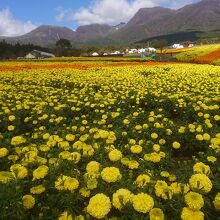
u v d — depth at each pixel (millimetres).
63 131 7906
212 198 3924
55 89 15469
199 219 3111
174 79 19234
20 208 3518
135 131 7738
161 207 3609
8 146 6340
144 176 4113
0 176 3881
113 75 20922
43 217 3635
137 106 12023
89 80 18406
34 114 9953
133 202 3338
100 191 3924
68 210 3666
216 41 133000
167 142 7512
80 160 5207
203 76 20547
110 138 5957
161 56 53938
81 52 121188
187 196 3270
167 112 11578
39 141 7152
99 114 10383
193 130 7344
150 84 16734
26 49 126500
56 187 3852
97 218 3330
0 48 113250
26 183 4113
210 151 5930
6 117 9586
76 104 11312
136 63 35156
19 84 17594
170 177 4574
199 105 10969
